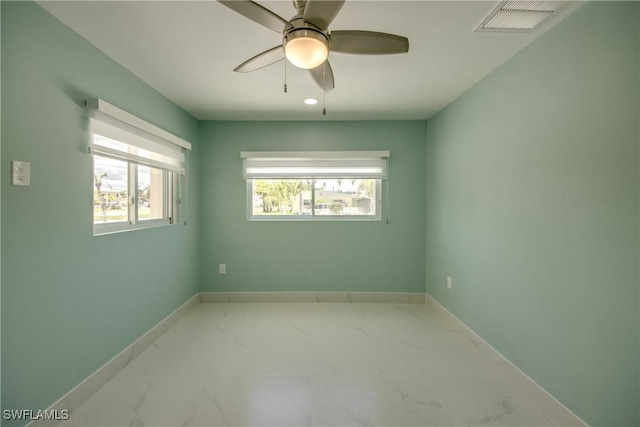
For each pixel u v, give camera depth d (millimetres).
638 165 1255
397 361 2238
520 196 1935
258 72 2248
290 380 1993
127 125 2143
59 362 1618
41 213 1512
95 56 1864
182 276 3100
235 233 3535
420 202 3527
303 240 3559
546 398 1712
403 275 3557
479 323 2422
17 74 1389
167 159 2773
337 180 3631
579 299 1519
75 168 1722
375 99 2824
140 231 2357
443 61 2078
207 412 1690
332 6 1175
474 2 1483
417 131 3496
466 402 1789
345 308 3367
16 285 1394
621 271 1325
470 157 2543
